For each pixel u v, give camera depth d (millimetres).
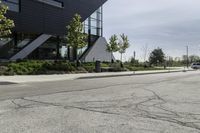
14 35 40406
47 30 45094
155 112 9203
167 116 8578
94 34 56531
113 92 14891
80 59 52000
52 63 36156
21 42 41438
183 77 30875
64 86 18453
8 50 39281
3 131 6684
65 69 35531
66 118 8203
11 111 9219
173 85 19734
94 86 18500
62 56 48562
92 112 9141
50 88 17000
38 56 43938
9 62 33969
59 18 47312
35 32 43062
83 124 7461
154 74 39406
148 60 91500
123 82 22344
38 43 43375
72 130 6832
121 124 7492
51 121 7789
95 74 33594
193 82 22906
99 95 13531
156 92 15016
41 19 44000
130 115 8688
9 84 20062
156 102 11359
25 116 8438
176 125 7449
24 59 38469
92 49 54344
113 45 55750
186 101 11703
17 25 39938
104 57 58406
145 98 12531
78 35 40344
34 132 6609
